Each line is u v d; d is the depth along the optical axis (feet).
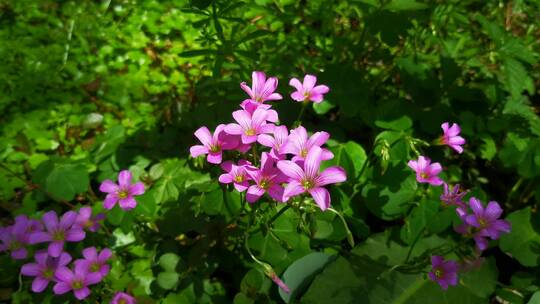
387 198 0.48
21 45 0.71
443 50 0.63
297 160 0.35
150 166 0.55
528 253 0.48
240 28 0.66
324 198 0.33
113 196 0.41
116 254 0.47
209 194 0.45
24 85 0.64
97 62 0.70
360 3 0.52
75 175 0.51
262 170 0.35
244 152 0.38
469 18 0.73
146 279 0.45
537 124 0.54
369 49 0.67
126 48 0.72
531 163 0.52
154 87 0.67
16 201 0.54
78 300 0.42
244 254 0.47
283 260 0.45
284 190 0.33
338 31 0.72
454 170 0.55
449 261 0.40
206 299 0.44
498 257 0.53
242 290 0.43
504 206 0.58
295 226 0.45
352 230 0.50
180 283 0.44
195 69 0.69
